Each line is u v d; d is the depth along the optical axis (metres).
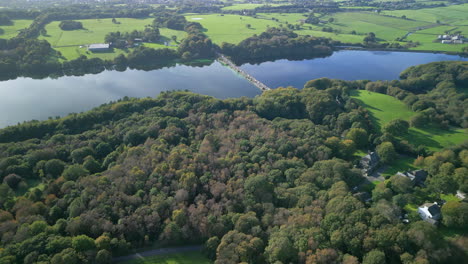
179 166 178.12
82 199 154.38
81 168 179.88
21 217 143.38
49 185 166.50
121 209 150.62
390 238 129.38
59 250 128.00
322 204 152.38
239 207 156.88
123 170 175.75
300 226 138.75
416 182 183.25
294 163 184.75
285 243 128.12
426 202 164.38
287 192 163.38
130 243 141.25
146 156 186.62
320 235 132.62
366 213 140.25
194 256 140.12
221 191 161.12
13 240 131.75
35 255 124.12
